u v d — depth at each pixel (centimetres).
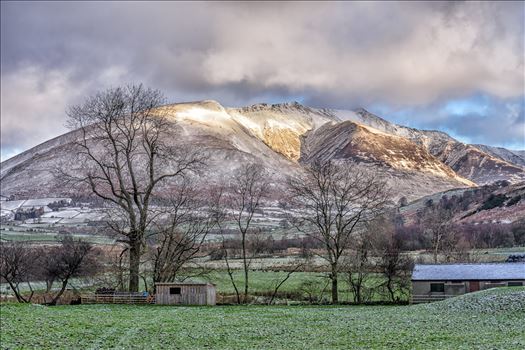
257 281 10431
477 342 4041
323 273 10862
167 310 7100
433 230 13438
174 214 8594
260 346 4088
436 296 8662
